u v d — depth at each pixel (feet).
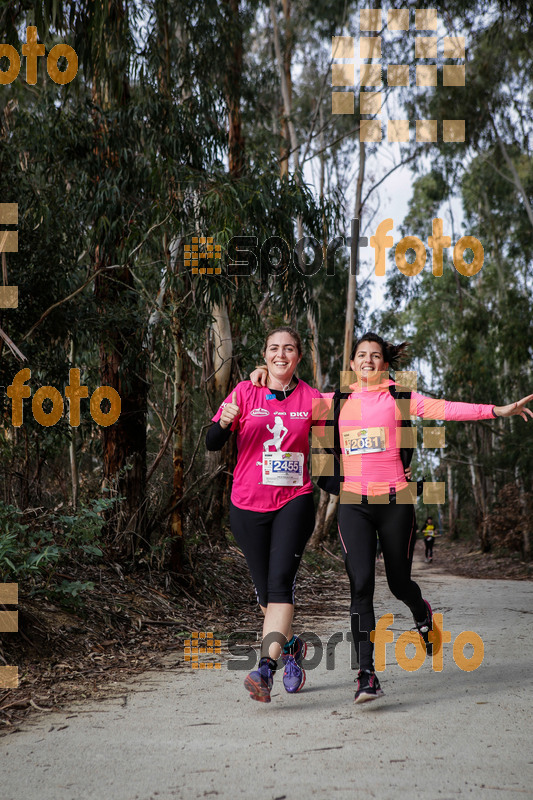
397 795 8.38
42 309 23.32
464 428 88.28
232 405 12.98
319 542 57.98
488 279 82.17
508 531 77.92
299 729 10.97
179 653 17.33
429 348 91.81
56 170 27.27
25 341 23.47
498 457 81.51
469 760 9.52
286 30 59.77
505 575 61.05
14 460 26.05
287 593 12.64
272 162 30.32
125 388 25.21
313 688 13.76
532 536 72.95
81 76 29.76
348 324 58.44
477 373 72.95
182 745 10.28
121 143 27.22
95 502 19.95
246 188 27.81
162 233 26.27
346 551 13.06
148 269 28.58
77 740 10.56
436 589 36.55
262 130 53.93
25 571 17.28
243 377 35.63
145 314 25.39
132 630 18.98
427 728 10.94
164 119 28.58
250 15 46.83
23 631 15.74
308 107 64.34
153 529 25.12
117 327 24.93
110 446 24.86
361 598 12.71
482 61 58.34
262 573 13.19
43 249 23.53
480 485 95.96
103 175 27.09
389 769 9.21
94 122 28.09
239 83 40.14
